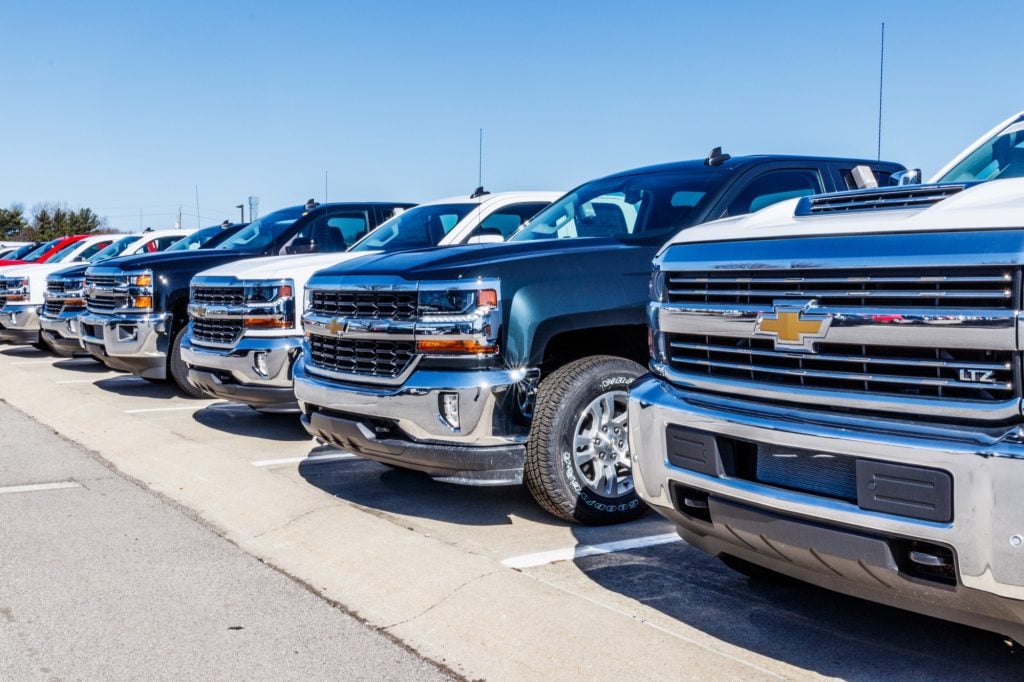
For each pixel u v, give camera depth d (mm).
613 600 4027
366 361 5086
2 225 84562
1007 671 3322
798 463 3107
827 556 3006
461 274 4781
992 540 2600
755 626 3744
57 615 4039
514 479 4891
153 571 4590
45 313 12352
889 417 2875
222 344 7434
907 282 2818
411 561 4371
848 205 3211
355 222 10062
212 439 7660
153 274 9406
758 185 5828
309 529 5020
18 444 7809
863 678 3273
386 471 6516
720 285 3391
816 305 3043
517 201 8148
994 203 2775
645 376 3830
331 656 3598
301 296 7285
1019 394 2600
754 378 3260
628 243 5379
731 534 3340
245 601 4184
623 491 5074
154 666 3539
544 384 4898
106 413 8562
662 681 3197
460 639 3662
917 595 2873
